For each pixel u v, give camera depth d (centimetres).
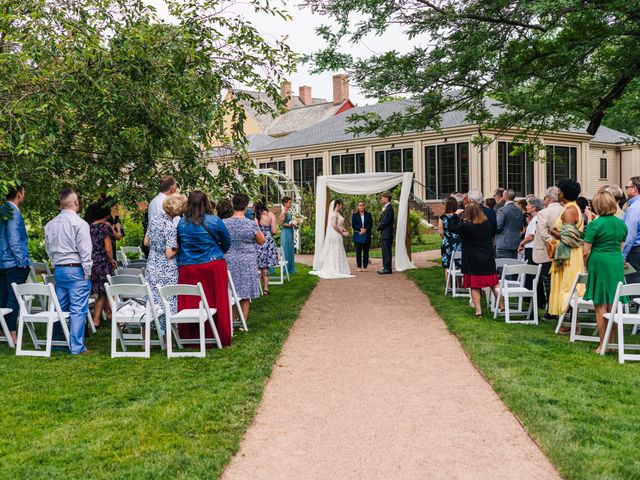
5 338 805
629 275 821
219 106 979
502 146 2712
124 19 941
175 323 739
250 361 690
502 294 896
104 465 418
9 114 720
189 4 918
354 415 522
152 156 878
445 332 844
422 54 1323
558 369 630
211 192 938
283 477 408
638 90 1326
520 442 459
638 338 777
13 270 789
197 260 751
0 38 893
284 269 1544
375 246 2306
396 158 3011
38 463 425
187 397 560
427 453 442
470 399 558
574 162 3048
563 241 783
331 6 1269
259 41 915
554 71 1380
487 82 1305
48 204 996
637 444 436
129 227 1650
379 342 790
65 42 784
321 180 1616
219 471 408
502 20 1226
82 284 754
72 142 862
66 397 568
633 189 808
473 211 914
